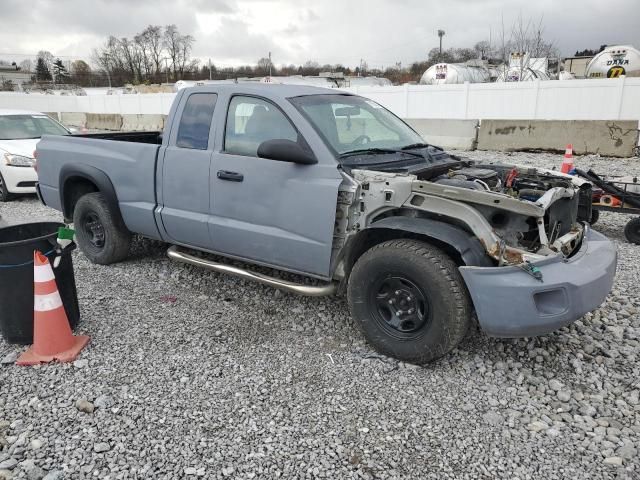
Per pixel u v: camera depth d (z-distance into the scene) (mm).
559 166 11773
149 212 4992
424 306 3510
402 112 20938
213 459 2760
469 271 3275
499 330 3301
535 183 4172
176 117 4789
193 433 2961
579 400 3299
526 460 2773
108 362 3707
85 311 4539
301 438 2930
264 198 4121
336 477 2648
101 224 5578
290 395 3332
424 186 3498
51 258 3844
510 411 3180
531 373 3600
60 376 3531
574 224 4074
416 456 2803
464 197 3424
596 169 11367
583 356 3781
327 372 3600
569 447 2867
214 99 4543
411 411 3180
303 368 3652
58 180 5805
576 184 4273
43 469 2680
